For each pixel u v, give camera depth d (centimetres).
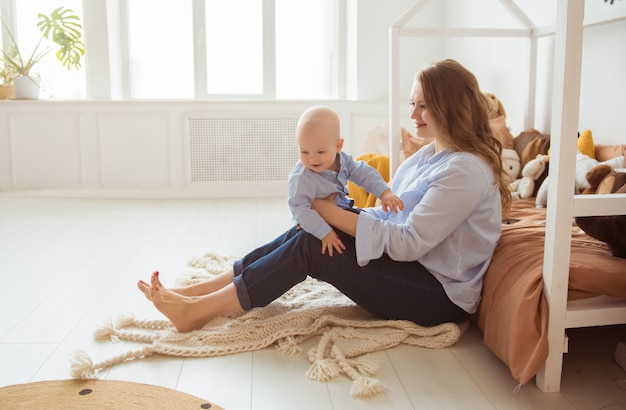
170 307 172
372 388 144
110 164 449
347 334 171
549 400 142
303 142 163
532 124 301
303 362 162
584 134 241
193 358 163
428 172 171
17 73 451
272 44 473
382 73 452
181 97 476
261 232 321
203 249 282
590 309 145
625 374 156
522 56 329
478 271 169
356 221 165
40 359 160
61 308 201
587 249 164
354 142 452
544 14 302
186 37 472
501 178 171
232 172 456
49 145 446
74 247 286
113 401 132
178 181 453
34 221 350
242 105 448
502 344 151
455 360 163
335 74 478
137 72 472
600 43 253
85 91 471
